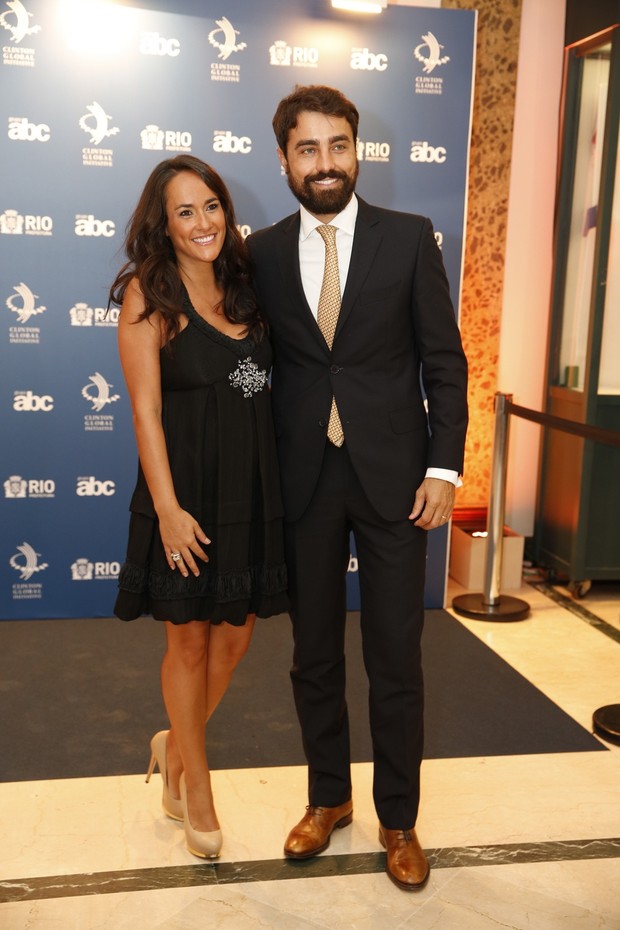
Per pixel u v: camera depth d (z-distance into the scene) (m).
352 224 2.10
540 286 4.61
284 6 3.67
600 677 3.42
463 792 2.59
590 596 4.36
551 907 2.11
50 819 2.44
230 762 2.75
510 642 3.75
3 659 3.50
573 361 4.37
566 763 2.77
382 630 2.15
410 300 2.12
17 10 3.52
